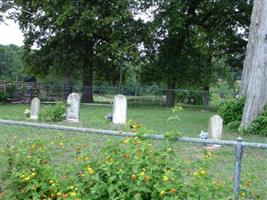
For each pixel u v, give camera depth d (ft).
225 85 199.72
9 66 236.02
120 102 67.46
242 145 18.48
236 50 138.41
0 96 111.65
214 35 132.77
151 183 17.02
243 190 19.24
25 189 18.80
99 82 146.30
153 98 130.62
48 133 35.55
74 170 18.66
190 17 125.59
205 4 127.44
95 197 17.42
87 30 115.03
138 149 17.80
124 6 115.34
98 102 125.39
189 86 141.08
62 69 131.44
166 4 121.08
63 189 18.12
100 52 122.11
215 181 18.12
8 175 19.61
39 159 19.44
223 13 129.49
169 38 127.85
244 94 75.61
